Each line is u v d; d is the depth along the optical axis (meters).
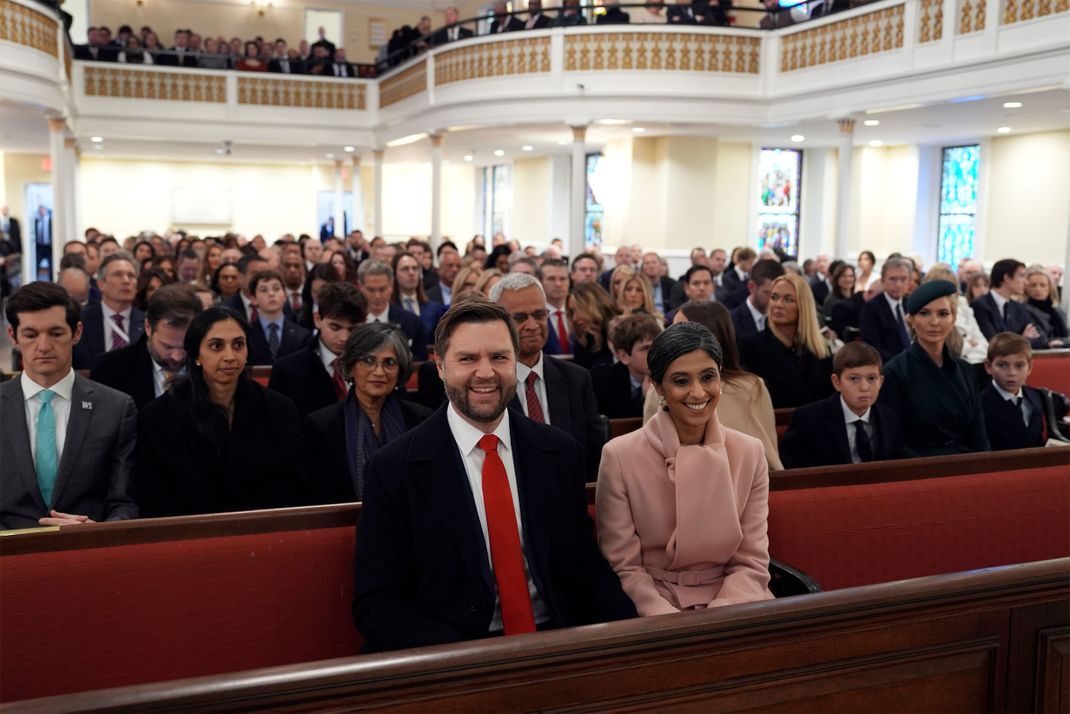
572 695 1.88
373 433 3.59
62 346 3.26
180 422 3.30
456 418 2.57
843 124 12.89
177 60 18.62
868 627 2.09
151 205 25.33
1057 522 3.44
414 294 7.95
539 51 14.68
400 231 27.00
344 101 19.73
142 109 18.50
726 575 2.78
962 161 16.50
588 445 3.90
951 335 4.66
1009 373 4.74
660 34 14.12
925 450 4.22
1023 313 7.93
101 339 5.63
